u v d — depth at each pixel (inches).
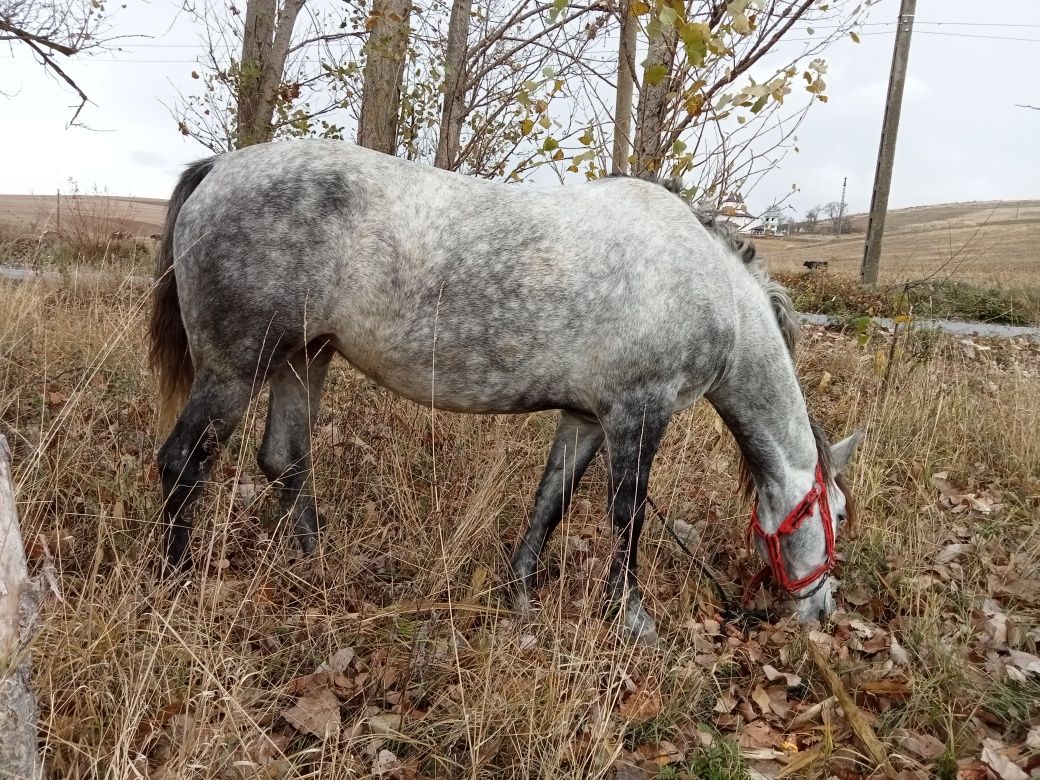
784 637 116.5
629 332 108.5
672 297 109.3
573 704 84.0
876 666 107.9
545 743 83.2
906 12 394.6
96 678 77.5
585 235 107.9
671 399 112.9
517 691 88.3
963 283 433.7
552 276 105.8
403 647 98.6
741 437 126.6
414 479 143.6
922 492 157.4
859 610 128.0
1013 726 96.6
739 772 84.5
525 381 110.1
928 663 107.7
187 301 104.0
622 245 108.4
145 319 189.5
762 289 124.5
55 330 179.6
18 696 58.0
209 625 87.0
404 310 105.2
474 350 107.1
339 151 106.7
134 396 156.7
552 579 128.0
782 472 124.3
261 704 86.9
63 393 149.4
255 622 97.2
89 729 72.2
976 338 314.3
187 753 68.6
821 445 127.4
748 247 124.2
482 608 100.4
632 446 111.9
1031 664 106.7
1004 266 563.5
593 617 111.6
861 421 188.9
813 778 85.3
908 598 124.4
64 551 103.7
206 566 87.1
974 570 134.0
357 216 103.7
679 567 133.3
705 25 122.7
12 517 57.3
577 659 89.2
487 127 217.0
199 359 104.6
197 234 102.1
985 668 108.0
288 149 105.7
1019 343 310.2
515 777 79.8
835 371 236.4
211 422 103.5
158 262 111.7
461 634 98.5
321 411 166.4
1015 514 155.4
